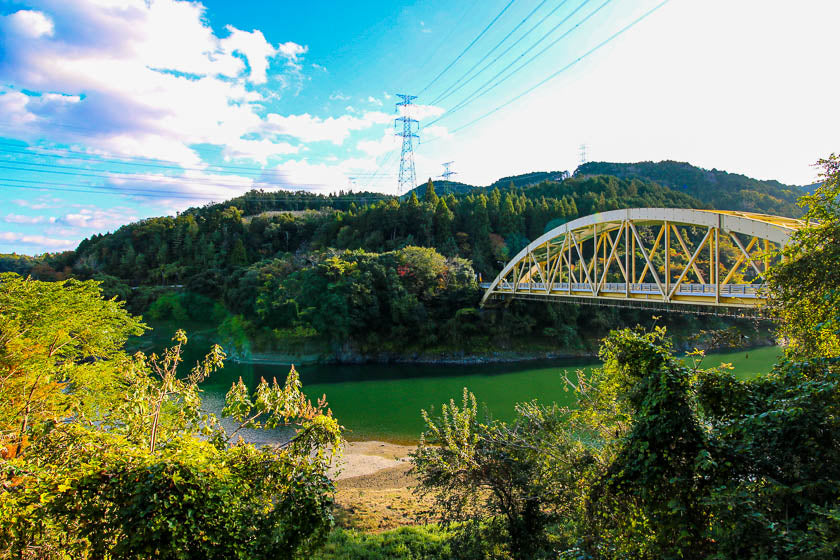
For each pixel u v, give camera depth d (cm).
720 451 629
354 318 5716
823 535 457
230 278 7231
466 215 8125
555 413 1255
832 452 546
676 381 679
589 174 17925
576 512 976
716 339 847
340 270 5859
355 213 9188
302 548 789
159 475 649
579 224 4012
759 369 4288
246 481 789
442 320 6041
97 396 1477
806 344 906
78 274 8025
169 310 7394
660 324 6256
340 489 2119
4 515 648
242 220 9556
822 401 583
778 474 584
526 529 1080
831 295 816
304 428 886
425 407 3656
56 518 656
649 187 11150
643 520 702
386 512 1703
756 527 527
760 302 2183
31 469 710
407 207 8000
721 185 13550
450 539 1154
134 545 607
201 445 776
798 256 997
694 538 623
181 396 1041
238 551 681
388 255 6297
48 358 1449
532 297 4956
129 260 8550
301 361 5562
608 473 750
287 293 5975
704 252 7569
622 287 3647
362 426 3189
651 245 8119
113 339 1750
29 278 1656
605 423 1095
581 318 6341
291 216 9719
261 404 950
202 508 662
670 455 668
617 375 893
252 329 5988
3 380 1323
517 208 8369
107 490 643
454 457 1114
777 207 10669
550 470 1058
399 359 5712
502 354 5800
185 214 11488
